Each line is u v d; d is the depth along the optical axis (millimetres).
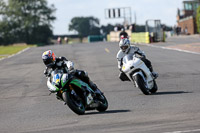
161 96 42688
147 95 44188
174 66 74562
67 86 34969
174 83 52938
